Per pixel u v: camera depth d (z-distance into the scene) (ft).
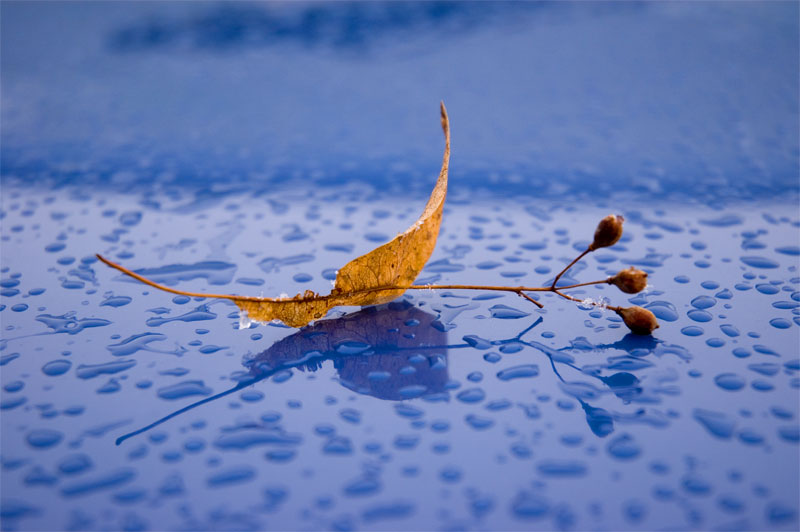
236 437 0.86
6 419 0.88
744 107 1.55
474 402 0.89
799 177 1.26
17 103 1.77
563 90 1.72
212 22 2.29
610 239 0.95
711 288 1.02
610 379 0.91
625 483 0.82
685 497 0.81
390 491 0.82
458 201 1.24
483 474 0.83
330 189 1.28
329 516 0.81
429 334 0.96
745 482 0.82
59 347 0.95
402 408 0.89
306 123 1.57
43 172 1.35
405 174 1.32
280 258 1.10
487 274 1.06
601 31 2.14
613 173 1.30
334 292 0.96
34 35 2.30
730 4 2.28
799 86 1.66
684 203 1.21
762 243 1.11
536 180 1.29
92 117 1.65
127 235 1.16
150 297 1.03
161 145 1.46
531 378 0.91
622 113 1.55
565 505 0.81
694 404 0.88
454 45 2.08
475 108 1.63
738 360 0.92
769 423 0.86
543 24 2.23
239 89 1.82
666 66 1.84
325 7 2.31
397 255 0.97
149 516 0.81
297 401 0.89
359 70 1.93
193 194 1.27
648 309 0.99
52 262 1.10
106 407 0.89
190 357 0.94
